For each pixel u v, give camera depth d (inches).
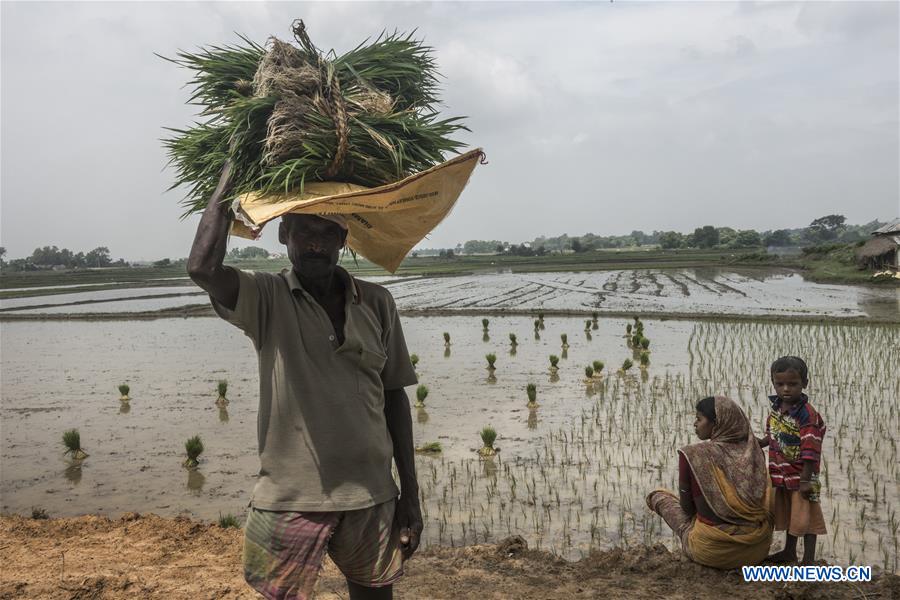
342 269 97.3
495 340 828.0
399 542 98.5
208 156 95.1
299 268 89.9
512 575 180.2
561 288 1772.9
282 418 88.9
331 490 89.0
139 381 605.3
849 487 281.6
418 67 110.0
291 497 88.2
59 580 167.0
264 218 79.5
